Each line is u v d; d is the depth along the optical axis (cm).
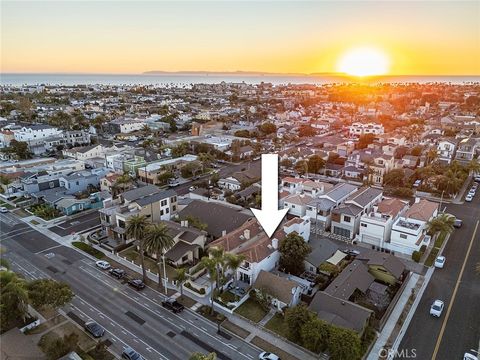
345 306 4184
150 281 5300
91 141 14512
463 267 5541
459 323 4331
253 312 4569
